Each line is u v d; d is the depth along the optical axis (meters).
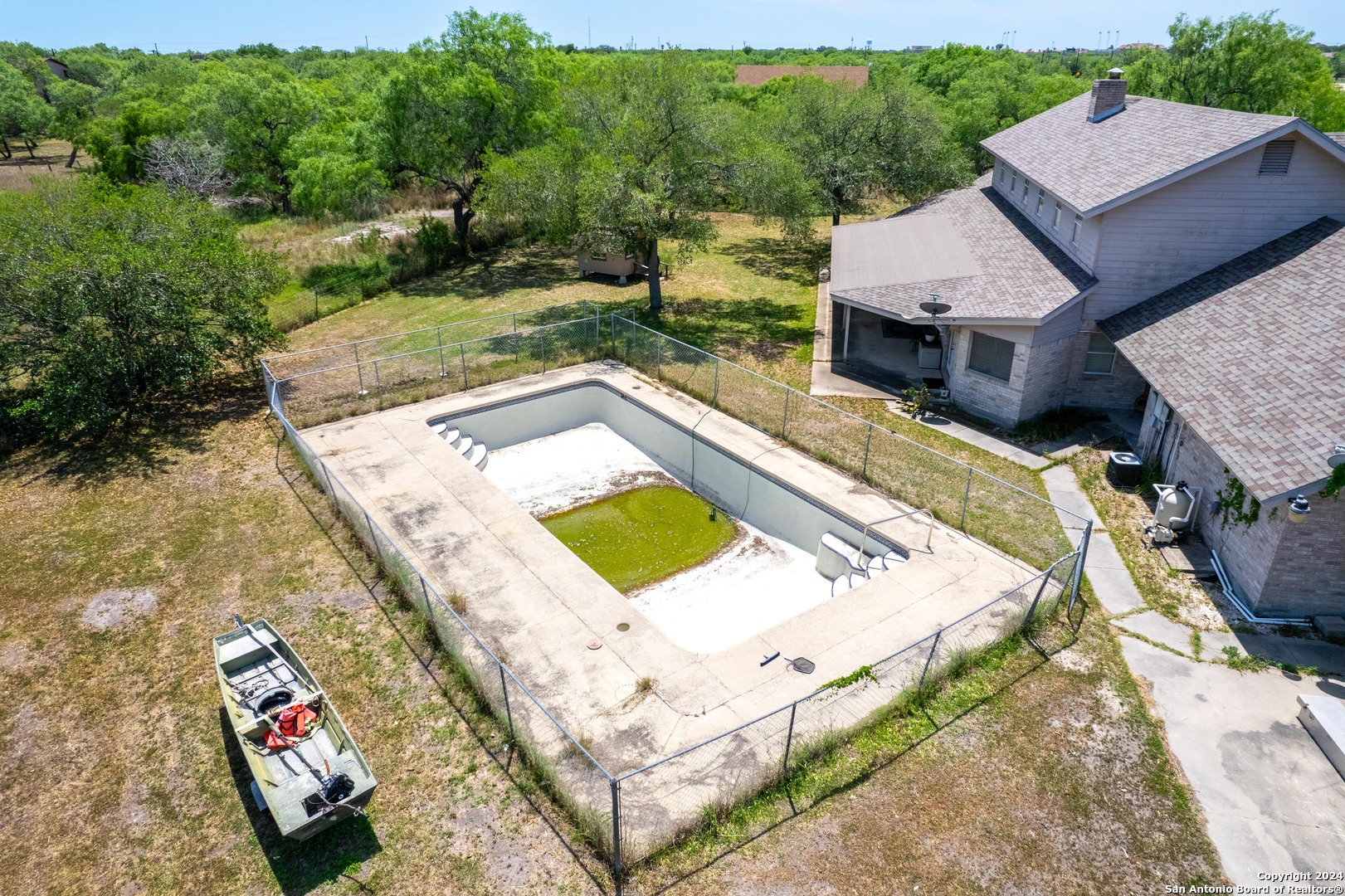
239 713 11.39
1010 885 9.47
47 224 20.50
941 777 10.88
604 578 16.58
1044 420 20.53
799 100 37.59
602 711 11.85
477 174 36.47
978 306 20.33
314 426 21.03
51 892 9.77
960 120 44.88
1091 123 25.34
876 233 29.52
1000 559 15.34
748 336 27.47
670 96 26.23
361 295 32.69
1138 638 13.38
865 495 17.55
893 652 12.98
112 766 11.51
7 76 83.56
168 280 20.11
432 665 13.04
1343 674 12.48
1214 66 46.09
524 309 31.16
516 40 36.94
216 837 10.39
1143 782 10.78
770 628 13.60
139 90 69.56
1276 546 13.00
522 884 9.53
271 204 54.59
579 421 24.20
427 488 18.08
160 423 21.50
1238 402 14.65
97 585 15.27
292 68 124.94
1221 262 19.34
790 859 9.75
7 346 19.72
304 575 15.41
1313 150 17.83
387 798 10.71
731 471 19.67
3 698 12.74
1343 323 15.08
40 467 19.41
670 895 9.34
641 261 34.44
